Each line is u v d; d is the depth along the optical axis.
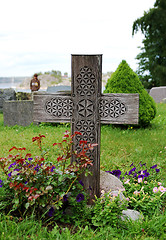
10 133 7.46
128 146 5.86
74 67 3.00
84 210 2.80
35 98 3.17
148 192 3.20
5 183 2.74
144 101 7.57
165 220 2.66
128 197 3.10
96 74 2.98
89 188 3.06
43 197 2.66
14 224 2.46
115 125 7.92
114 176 3.55
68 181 2.91
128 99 3.01
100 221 2.67
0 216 2.52
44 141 6.21
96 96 3.03
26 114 8.60
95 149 3.09
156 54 28.89
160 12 27.50
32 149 5.59
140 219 2.69
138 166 4.57
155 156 5.13
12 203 2.80
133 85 7.68
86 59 2.97
